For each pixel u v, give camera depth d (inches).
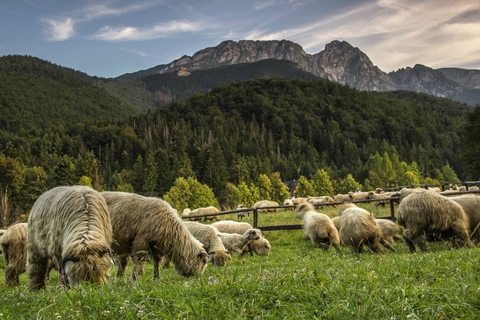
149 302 145.5
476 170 1978.3
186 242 287.0
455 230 369.7
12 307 155.6
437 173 5738.2
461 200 403.5
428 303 131.2
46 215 224.8
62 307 142.4
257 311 136.8
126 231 263.3
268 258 441.1
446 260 217.8
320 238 466.6
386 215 684.7
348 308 132.3
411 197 381.4
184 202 3816.4
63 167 4379.9
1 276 461.1
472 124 1980.8
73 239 195.5
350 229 398.9
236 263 422.3
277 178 4822.8
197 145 7288.4
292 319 127.0
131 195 279.0
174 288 160.7
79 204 214.1
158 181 5044.3
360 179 5738.2
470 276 160.2
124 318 135.0
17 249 331.3
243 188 4195.4
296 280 170.4
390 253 369.1
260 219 848.9
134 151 7293.3
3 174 3499.0
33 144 7741.1
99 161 6633.9
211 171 5049.2
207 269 350.9
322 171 4913.9
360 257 317.7
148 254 272.1
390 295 139.9
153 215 268.5
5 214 2532.0
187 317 128.0
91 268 184.2
